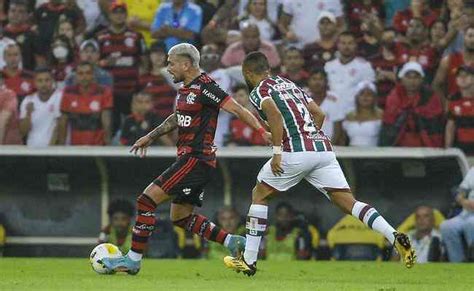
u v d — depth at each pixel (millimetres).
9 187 57844
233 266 34094
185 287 29109
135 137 56812
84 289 28141
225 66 58688
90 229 57719
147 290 27781
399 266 46312
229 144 56312
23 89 58719
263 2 60094
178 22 59969
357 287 30188
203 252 55125
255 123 33125
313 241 55062
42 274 37062
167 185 34125
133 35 59250
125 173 57031
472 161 55875
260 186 33688
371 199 56000
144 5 60875
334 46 58938
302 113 33406
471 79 56188
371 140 56469
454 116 56094
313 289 28844
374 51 58656
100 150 55594
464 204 53312
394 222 55812
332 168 33531
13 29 60719
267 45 58781
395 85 57625
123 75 58688
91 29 61469
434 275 39562
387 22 60406
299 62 57906
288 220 54875
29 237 58062
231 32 59406
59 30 60875
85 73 57844
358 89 56500
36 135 58312
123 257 35625
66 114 58031
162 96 57844
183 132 34219
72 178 57438
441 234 53750
